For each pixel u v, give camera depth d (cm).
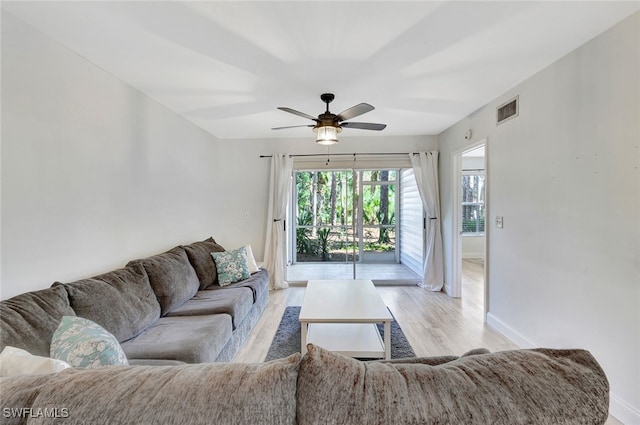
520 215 274
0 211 164
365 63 233
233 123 398
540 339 250
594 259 199
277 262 471
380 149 482
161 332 212
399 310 371
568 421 67
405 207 570
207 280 327
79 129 214
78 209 214
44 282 188
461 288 436
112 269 247
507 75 256
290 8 168
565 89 221
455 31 191
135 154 278
